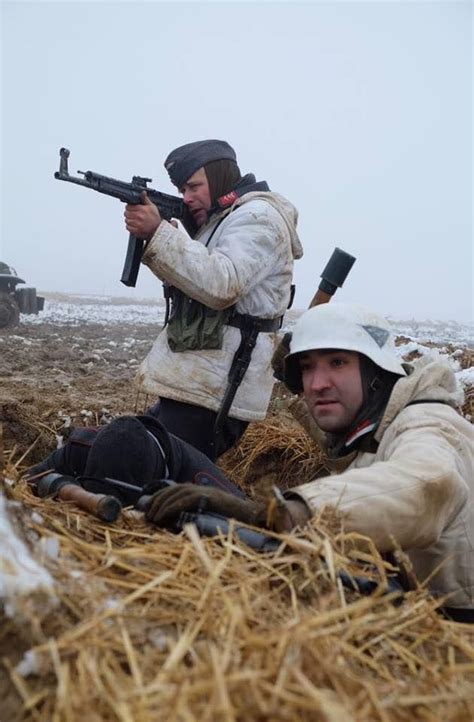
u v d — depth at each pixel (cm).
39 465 362
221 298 400
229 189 434
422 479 243
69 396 700
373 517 235
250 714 159
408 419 276
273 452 578
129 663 176
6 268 2106
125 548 232
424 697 172
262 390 431
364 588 216
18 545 192
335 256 416
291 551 224
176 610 196
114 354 1315
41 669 170
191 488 247
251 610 190
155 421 338
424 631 209
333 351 292
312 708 158
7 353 1180
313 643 178
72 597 189
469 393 625
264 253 413
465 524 267
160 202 425
